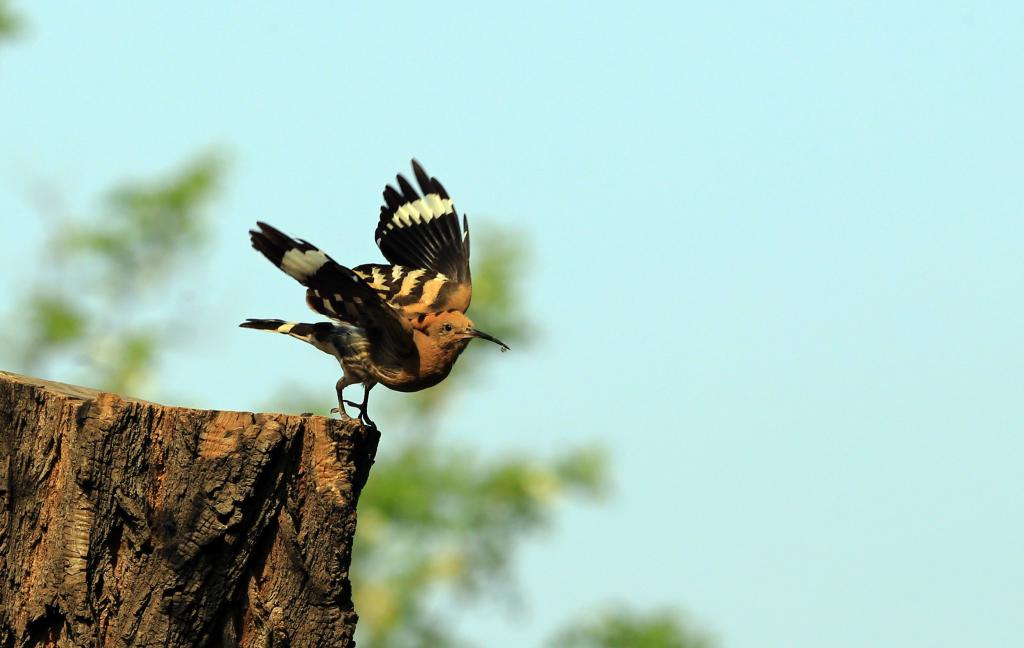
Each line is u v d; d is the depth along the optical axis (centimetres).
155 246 2588
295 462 990
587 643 2294
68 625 954
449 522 2583
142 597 959
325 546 984
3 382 985
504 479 2542
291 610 980
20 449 979
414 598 2592
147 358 2534
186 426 970
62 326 2503
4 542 971
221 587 970
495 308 2581
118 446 964
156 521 967
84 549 959
